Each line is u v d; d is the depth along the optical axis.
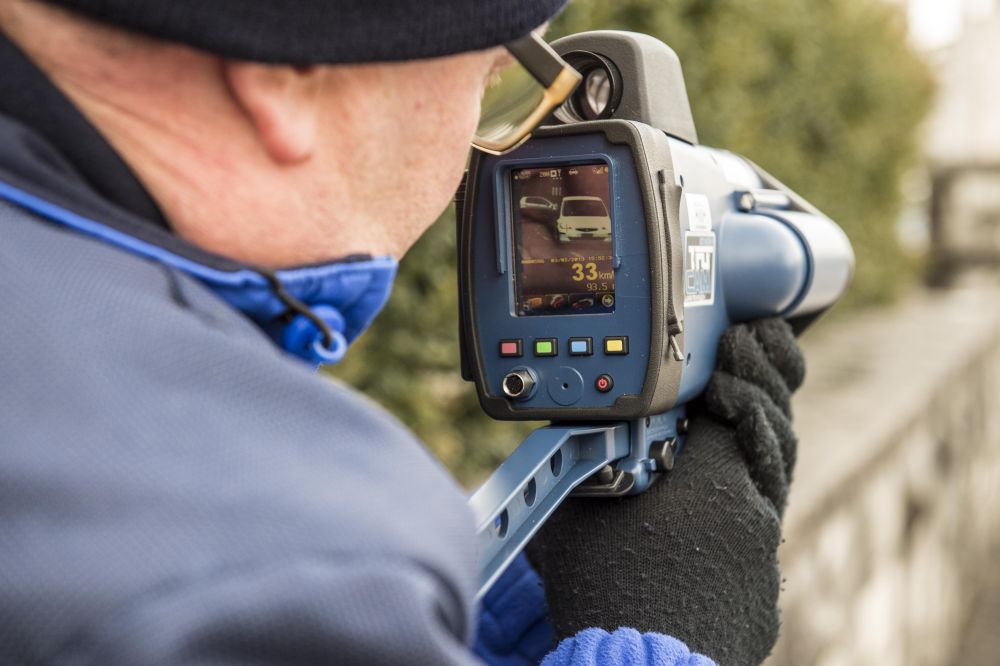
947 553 5.81
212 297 0.47
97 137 0.48
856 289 8.72
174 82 0.49
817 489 2.92
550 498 0.82
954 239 13.21
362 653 0.39
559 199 0.87
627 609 0.84
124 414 0.40
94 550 0.37
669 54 0.96
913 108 9.80
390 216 0.58
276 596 0.38
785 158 6.50
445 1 0.50
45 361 0.41
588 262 0.86
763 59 5.57
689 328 0.91
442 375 2.99
